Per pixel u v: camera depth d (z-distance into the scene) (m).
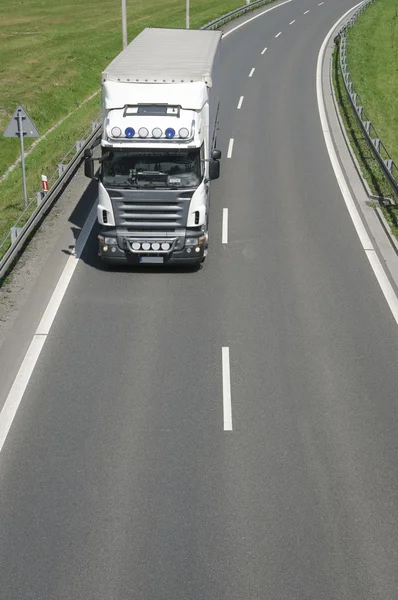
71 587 9.06
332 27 53.28
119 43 53.34
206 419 12.43
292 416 12.53
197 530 10.01
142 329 15.37
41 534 9.89
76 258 18.84
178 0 70.50
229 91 36.97
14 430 12.08
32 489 10.73
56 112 40.12
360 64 44.44
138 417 12.46
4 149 33.62
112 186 17.27
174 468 11.23
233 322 15.70
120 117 17.30
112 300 16.62
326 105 34.72
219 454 11.56
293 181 24.89
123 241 17.62
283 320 15.80
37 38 55.47
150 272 18.17
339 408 12.78
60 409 12.66
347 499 10.64
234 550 9.67
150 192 17.23
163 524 10.10
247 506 10.46
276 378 13.65
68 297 16.69
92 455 11.50
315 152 28.05
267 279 17.75
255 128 30.95
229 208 22.44
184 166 17.19
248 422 12.36
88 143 27.45
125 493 10.68
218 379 13.60
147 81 18.17
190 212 17.45
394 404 12.93
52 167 27.31
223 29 52.59
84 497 10.59
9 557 9.49
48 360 14.12
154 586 9.10
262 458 11.48
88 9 67.94
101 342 14.82
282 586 9.12
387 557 9.60
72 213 21.91
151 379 13.58
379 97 39.41
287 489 10.81
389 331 15.42
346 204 22.92
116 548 9.68
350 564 9.48
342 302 16.64
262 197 23.38
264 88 37.59
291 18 56.53
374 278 17.91
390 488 10.89
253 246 19.70
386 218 21.83
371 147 26.58
